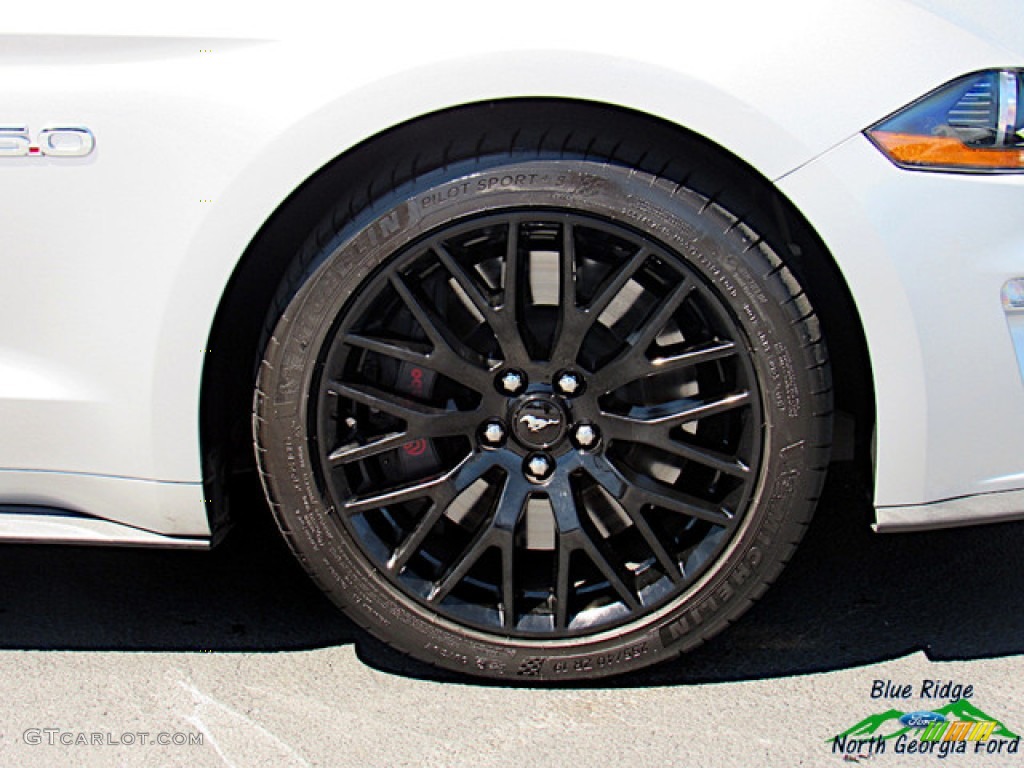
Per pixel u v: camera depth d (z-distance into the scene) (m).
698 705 2.42
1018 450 2.28
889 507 2.31
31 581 2.92
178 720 2.37
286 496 2.34
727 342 2.26
